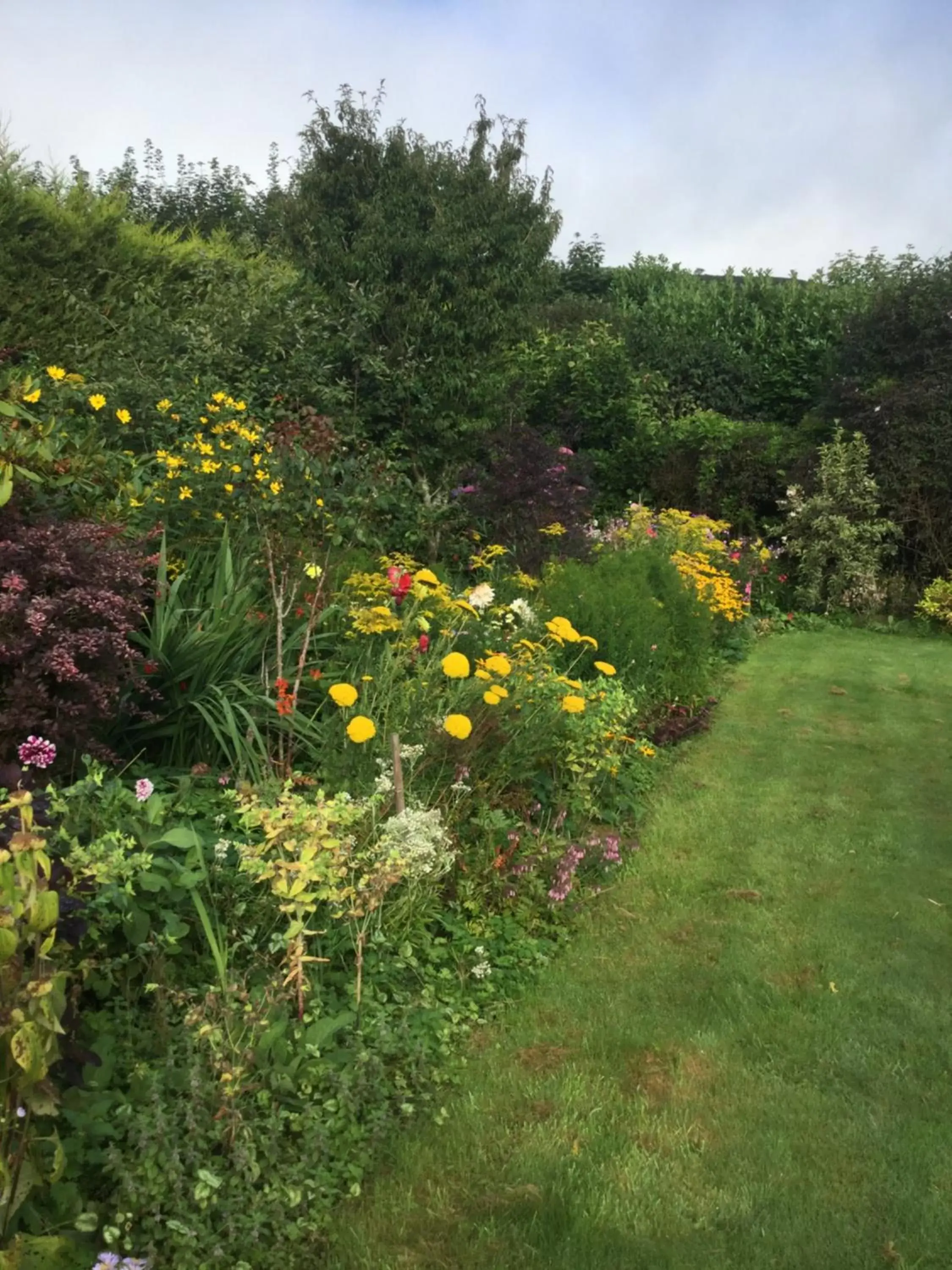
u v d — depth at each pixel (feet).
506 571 26.55
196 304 32.60
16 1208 6.41
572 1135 8.89
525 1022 10.82
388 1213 7.88
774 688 28.27
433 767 13.79
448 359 34.40
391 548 26.71
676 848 16.03
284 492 18.01
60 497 14.55
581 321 56.85
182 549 17.11
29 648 11.25
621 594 22.44
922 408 41.86
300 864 9.34
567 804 15.52
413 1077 9.26
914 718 24.95
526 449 30.53
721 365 56.29
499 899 13.00
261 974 9.82
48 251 31.83
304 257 36.04
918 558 42.63
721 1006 11.21
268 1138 7.81
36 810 8.57
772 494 45.47
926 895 14.38
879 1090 9.70
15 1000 6.09
